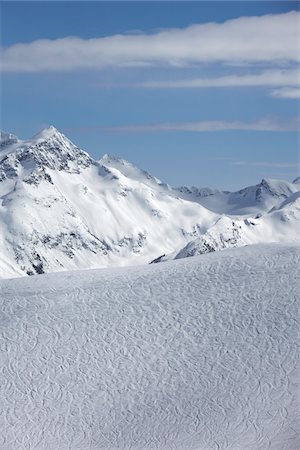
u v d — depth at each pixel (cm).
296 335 6494
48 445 5562
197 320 6931
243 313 6925
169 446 5419
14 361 6569
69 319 7138
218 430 5516
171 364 6372
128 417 5819
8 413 5931
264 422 5522
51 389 6194
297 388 5838
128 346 6669
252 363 6228
